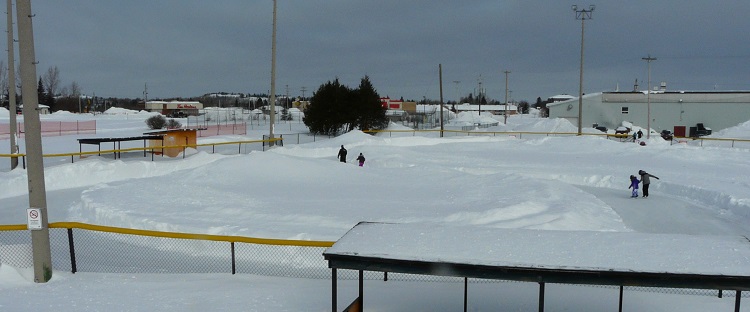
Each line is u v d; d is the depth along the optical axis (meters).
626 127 75.75
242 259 12.62
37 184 10.38
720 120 76.94
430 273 6.61
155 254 13.27
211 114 110.75
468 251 6.87
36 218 10.33
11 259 11.12
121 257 12.99
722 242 7.15
